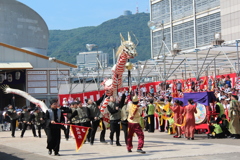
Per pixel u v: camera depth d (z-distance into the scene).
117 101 16.55
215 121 16.45
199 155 11.16
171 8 48.88
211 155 11.13
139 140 12.10
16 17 52.03
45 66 38.97
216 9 41.16
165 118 19.02
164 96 23.19
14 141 17.94
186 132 16.12
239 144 13.83
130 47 15.52
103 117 15.78
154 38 52.19
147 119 21.69
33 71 38.47
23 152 13.26
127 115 13.80
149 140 16.19
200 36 43.66
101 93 29.42
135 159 10.72
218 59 24.41
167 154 11.56
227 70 32.44
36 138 19.41
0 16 50.69
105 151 12.95
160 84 26.16
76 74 36.44
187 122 16.06
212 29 41.59
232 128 15.84
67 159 11.15
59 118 12.12
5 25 51.06
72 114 14.55
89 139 16.05
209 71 30.83
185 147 13.27
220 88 22.33
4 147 15.28
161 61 24.42
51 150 12.30
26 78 38.25
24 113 20.39
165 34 50.09
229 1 38.38
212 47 20.61
